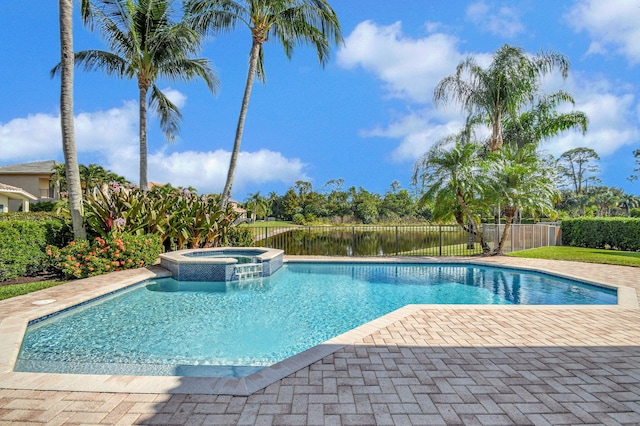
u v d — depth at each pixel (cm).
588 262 1023
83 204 855
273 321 527
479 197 1172
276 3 1144
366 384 273
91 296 578
